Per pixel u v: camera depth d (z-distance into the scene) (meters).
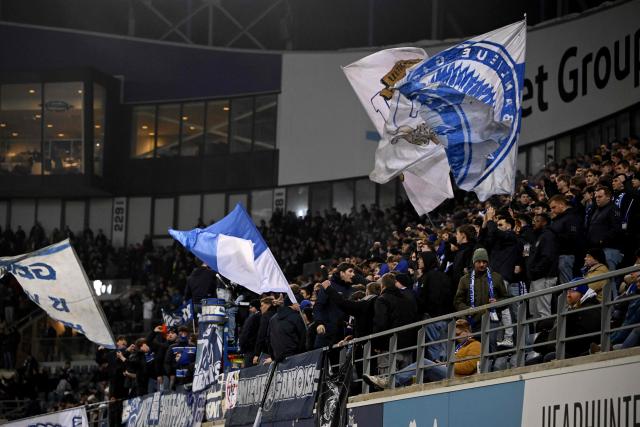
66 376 44.34
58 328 51.19
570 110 44.22
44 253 27.06
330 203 56.28
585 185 22.95
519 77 19.44
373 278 23.56
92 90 59.00
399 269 23.09
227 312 25.77
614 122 41.72
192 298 27.12
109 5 65.88
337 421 20.25
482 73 19.72
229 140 59.19
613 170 23.61
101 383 41.50
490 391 16.80
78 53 60.91
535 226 19.84
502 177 18.95
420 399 18.56
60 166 59.16
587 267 17.30
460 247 20.14
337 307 21.64
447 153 19.02
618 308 16.14
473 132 18.88
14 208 61.84
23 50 60.94
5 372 48.44
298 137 57.41
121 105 60.94
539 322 18.48
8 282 52.16
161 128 60.47
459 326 18.39
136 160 60.59
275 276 23.31
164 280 51.09
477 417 17.03
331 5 62.28
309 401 21.25
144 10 65.38
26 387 44.62
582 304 16.19
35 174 59.31
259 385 23.25
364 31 62.03
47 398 44.81
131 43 61.00
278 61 58.50
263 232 52.16
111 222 60.69
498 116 19.48
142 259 55.75
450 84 19.94
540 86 45.84
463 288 18.58
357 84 21.95
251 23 60.62
